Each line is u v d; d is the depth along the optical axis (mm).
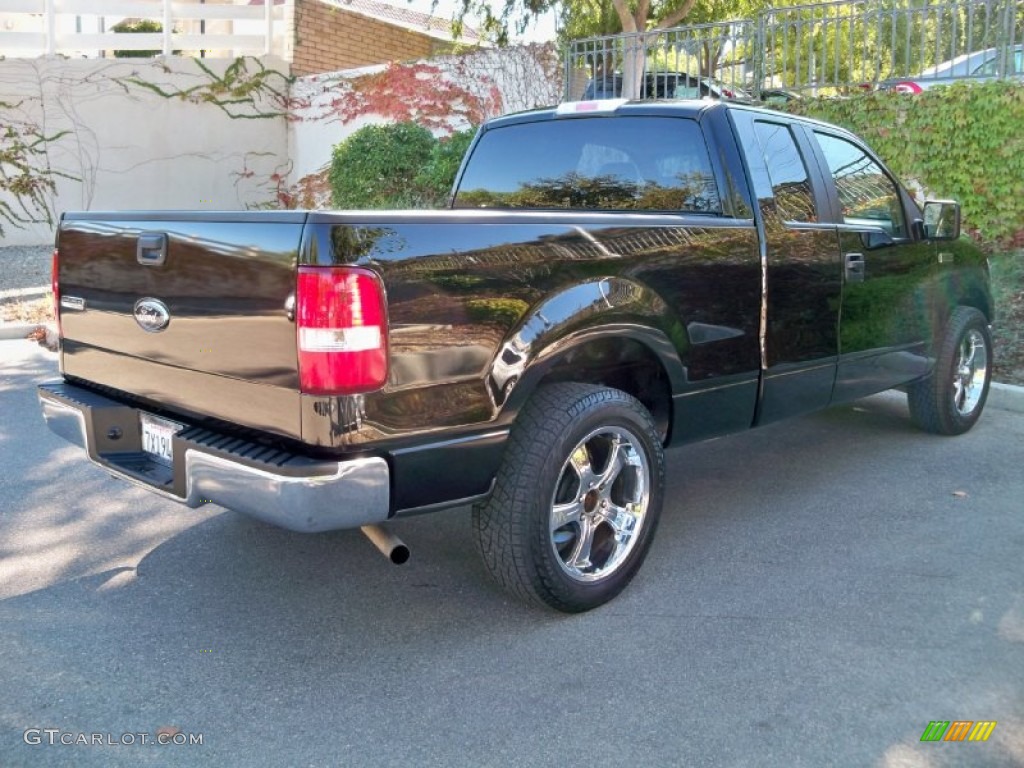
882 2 10344
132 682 3104
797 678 3133
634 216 3654
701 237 3867
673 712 2943
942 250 5574
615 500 3756
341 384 2830
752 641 3383
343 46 16938
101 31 18016
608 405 3488
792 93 11227
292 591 3797
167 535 4367
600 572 3621
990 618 3547
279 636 3428
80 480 5105
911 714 2924
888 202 5320
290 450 2984
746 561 4102
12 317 9406
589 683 3113
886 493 4969
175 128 15492
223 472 3008
